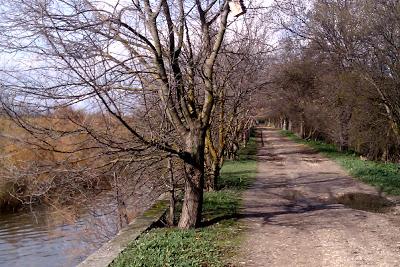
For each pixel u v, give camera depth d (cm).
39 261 1283
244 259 726
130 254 712
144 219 990
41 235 1509
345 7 2714
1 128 689
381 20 1938
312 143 4244
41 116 686
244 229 945
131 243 785
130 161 794
